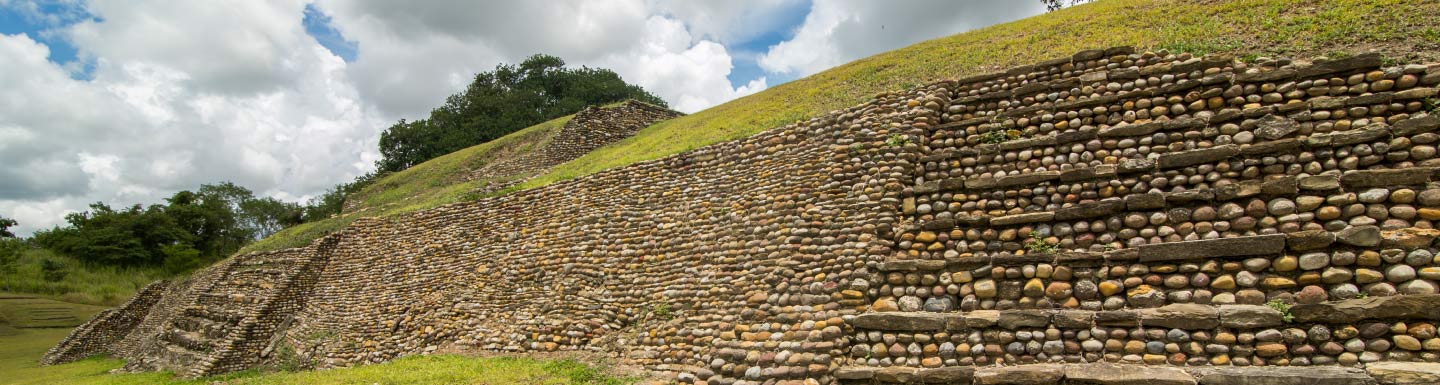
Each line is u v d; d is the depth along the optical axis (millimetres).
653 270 13938
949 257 10227
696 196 14508
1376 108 8719
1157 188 9344
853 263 10844
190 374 18562
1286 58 9922
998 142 11289
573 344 13703
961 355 9023
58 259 50906
